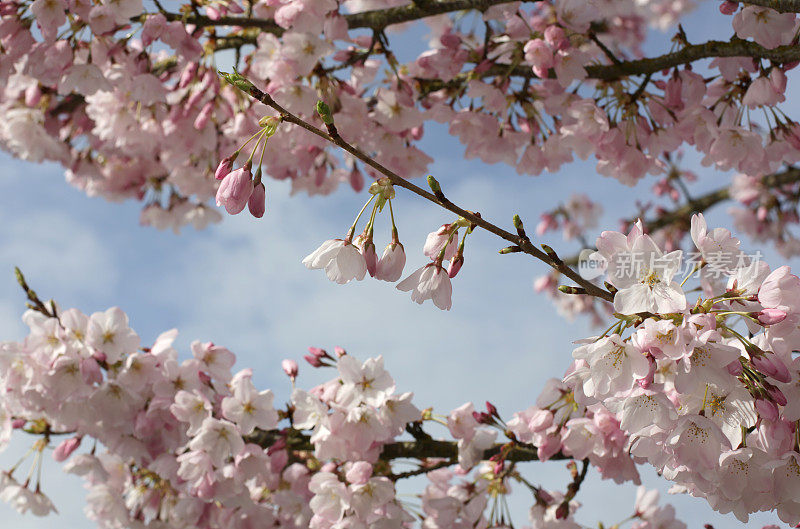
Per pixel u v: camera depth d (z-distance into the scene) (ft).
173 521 12.23
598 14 11.92
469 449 10.92
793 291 6.41
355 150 6.53
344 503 9.93
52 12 11.43
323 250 7.07
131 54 12.90
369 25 12.50
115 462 12.31
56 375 10.23
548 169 13.67
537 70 11.78
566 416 10.26
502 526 11.34
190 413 10.54
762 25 10.41
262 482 11.71
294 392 10.39
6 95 15.65
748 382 6.40
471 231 7.11
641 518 12.75
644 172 12.05
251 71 13.50
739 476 6.81
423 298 7.22
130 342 10.46
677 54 11.34
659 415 6.40
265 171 17.28
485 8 12.04
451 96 13.85
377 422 10.14
